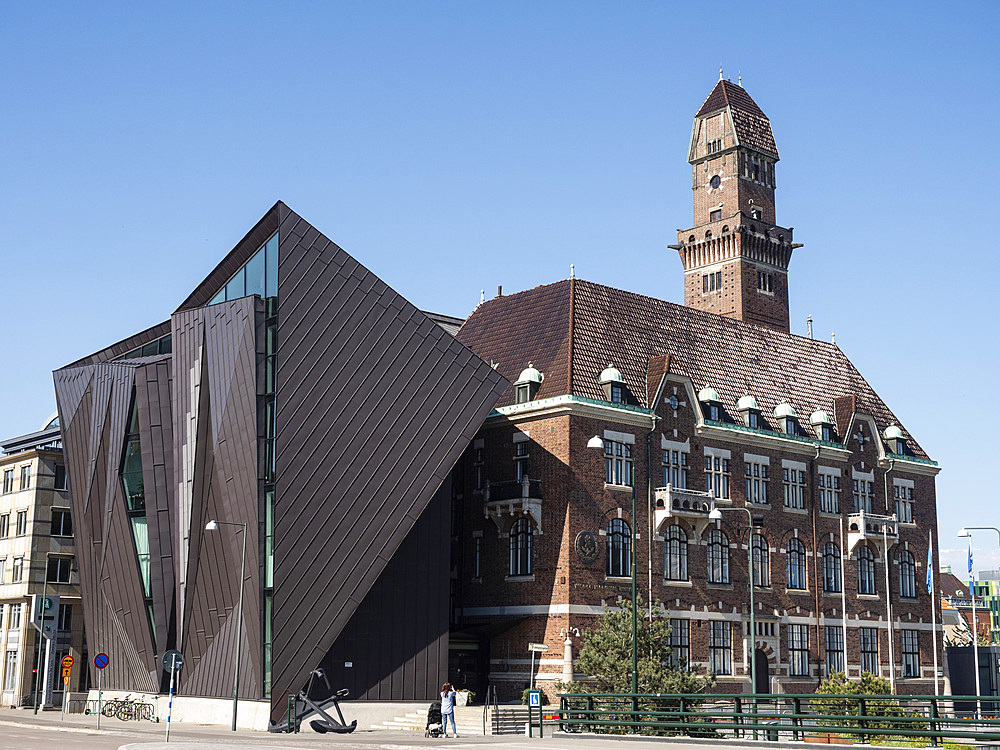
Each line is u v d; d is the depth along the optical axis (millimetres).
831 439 77750
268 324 54219
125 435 63000
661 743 38500
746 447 71875
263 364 53969
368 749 35250
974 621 83250
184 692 58812
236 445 54719
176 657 43438
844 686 63719
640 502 65188
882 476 80812
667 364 68125
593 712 42938
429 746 36750
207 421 57438
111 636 64438
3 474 84812
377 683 55406
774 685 69688
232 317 55156
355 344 54781
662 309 74250
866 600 77375
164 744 36781
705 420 69500
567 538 61344
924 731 32219
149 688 61969
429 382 56781
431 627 57750
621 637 57094
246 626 54062
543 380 65375
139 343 68375
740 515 70438
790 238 98062
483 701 63812
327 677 53844
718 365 74688
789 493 74250
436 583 58312
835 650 74625
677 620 65500
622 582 63312
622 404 65000
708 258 96625
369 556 54250
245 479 54156
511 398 66625
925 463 83688
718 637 67625
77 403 66125
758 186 96938
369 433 54719
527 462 64375
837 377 83562
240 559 54656
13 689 78938
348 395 54281
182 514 59156
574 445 62531
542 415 63750
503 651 63469
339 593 53281
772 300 96062
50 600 76938
